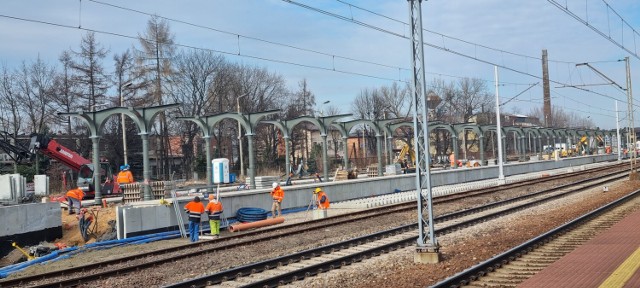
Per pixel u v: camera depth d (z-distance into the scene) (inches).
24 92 2474.2
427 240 599.5
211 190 1398.9
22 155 1444.4
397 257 642.8
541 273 483.2
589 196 1285.7
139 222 942.4
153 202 1093.1
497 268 537.3
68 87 2427.4
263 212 1095.0
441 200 1280.8
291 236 852.6
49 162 1934.1
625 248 567.2
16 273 688.4
